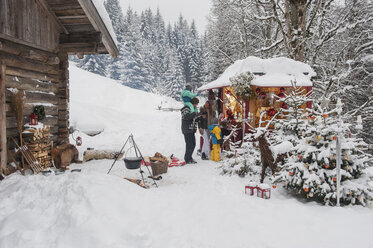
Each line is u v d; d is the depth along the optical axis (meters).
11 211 3.52
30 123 6.41
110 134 13.00
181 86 58.53
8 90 5.88
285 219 3.55
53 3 6.71
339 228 3.27
